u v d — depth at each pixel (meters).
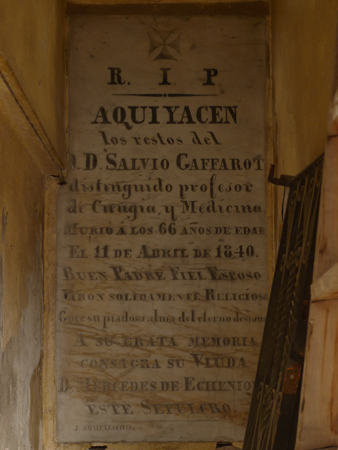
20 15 2.41
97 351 3.35
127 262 3.41
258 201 3.46
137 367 3.34
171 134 3.51
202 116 3.53
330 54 2.29
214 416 3.32
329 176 1.58
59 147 3.29
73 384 3.33
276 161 3.38
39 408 3.19
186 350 3.36
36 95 2.69
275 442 2.07
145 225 3.43
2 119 2.36
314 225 2.27
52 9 3.18
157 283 3.39
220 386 3.34
